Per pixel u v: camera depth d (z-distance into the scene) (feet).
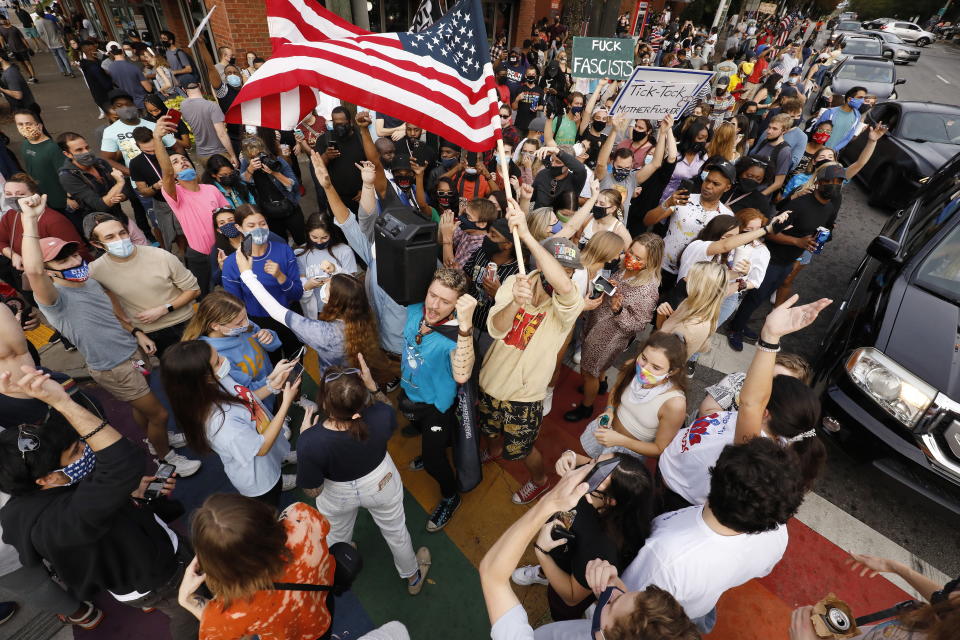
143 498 7.11
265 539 4.76
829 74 45.47
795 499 4.85
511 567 4.77
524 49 47.75
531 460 10.18
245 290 11.52
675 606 3.94
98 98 31.04
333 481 7.37
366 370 8.27
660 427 8.25
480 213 11.38
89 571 6.19
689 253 13.07
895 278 12.30
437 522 10.21
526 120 30.12
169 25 41.55
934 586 5.76
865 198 28.37
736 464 5.03
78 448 5.67
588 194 16.85
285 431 9.68
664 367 7.77
